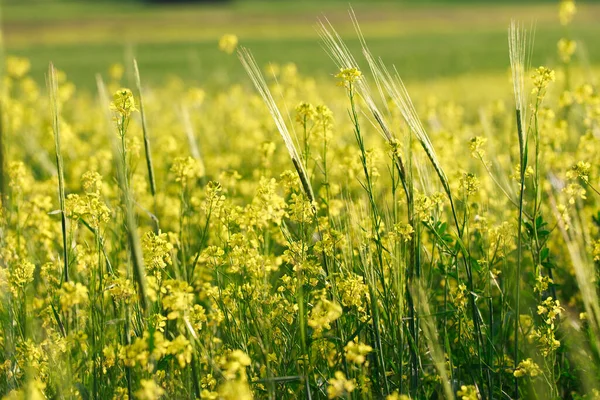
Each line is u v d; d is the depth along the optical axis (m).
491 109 8.50
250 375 3.38
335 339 3.36
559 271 4.48
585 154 5.02
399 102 3.29
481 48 37.03
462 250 3.43
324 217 3.81
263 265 3.56
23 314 3.66
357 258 3.82
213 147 7.66
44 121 8.86
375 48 38.47
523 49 3.30
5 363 3.41
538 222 3.67
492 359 3.50
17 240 4.30
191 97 8.10
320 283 3.83
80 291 2.97
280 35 49.72
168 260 3.49
